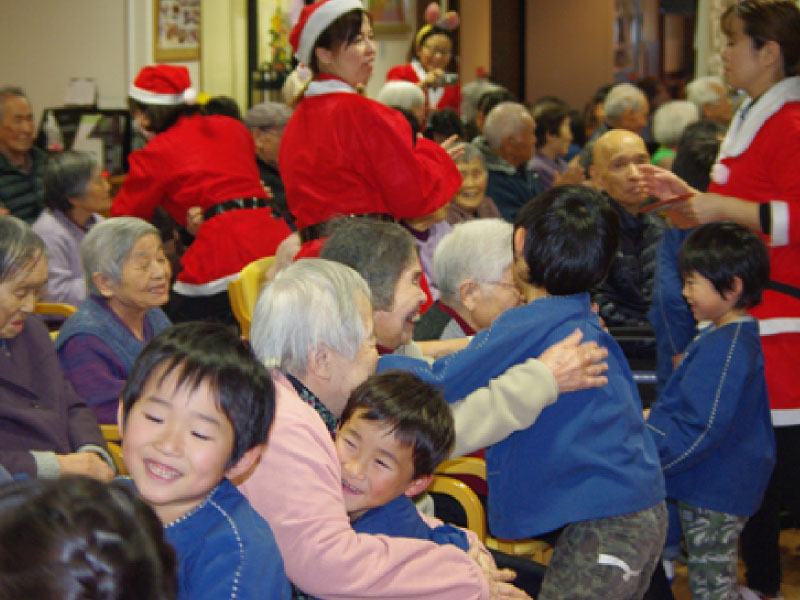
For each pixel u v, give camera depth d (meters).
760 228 2.58
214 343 1.20
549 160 5.45
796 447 2.61
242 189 3.94
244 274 2.91
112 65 6.41
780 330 2.60
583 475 1.72
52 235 3.57
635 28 10.95
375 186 2.86
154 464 1.15
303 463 1.41
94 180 3.61
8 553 0.70
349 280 1.61
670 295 2.93
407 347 2.12
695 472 2.43
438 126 4.70
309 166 2.88
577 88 11.43
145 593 0.75
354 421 1.52
